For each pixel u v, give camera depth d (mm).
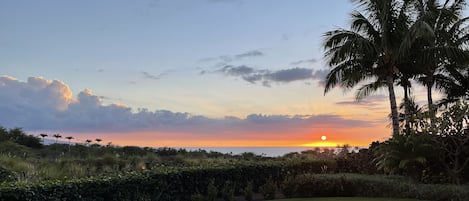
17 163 12969
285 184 13086
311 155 18219
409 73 20844
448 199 10406
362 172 15398
